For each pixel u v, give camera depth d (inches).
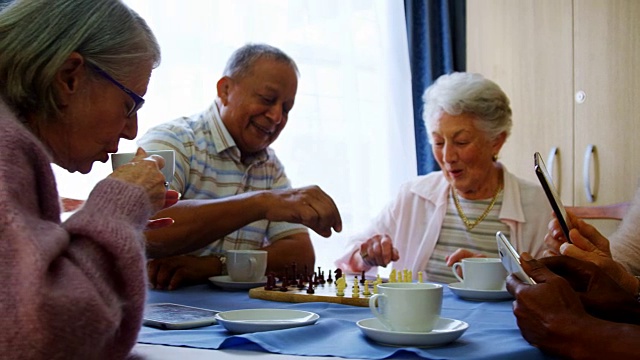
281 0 111.3
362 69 122.3
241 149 84.7
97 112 39.3
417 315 39.4
